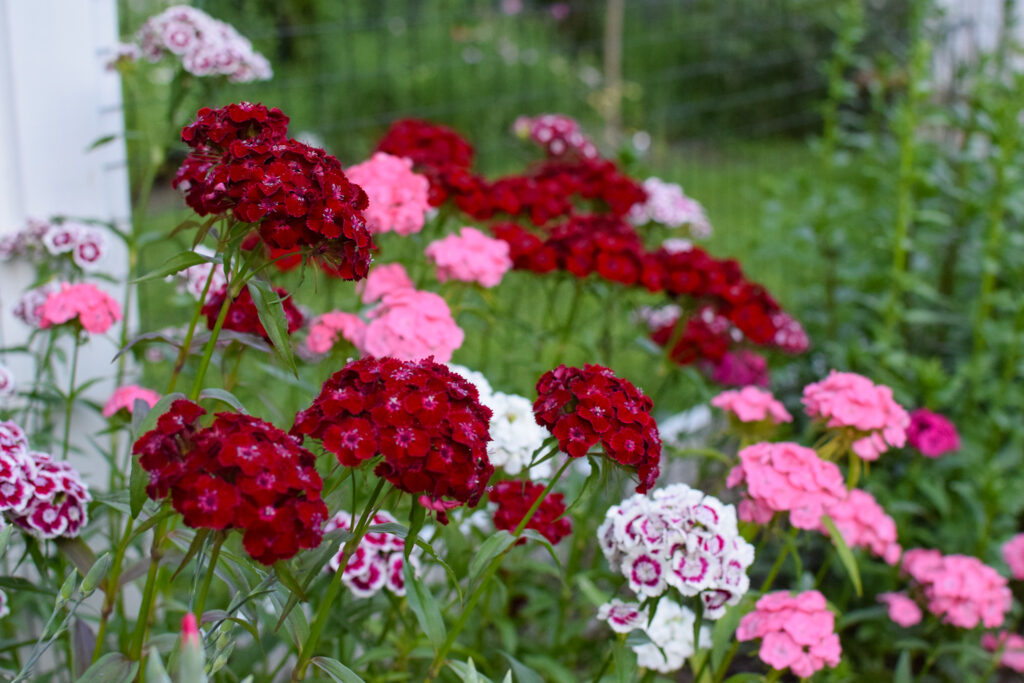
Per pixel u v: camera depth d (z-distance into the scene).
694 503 2.20
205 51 3.04
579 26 12.15
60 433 2.98
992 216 4.21
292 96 7.87
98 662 1.81
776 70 10.47
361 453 1.64
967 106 5.09
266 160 1.85
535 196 3.42
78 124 2.97
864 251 4.71
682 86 10.95
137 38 3.15
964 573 3.02
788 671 3.07
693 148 10.05
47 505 2.01
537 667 2.69
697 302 3.45
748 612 2.52
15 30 2.79
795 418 4.30
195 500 1.50
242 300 2.45
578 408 1.95
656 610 2.29
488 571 2.02
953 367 4.68
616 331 4.57
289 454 1.59
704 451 2.80
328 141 8.59
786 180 5.42
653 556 2.16
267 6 8.02
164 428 1.60
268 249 2.16
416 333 2.56
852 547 3.06
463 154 3.64
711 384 4.03
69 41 2.91
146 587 1.84
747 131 10.48
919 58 4.26
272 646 2.61
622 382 2.02
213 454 1.55
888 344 4.08
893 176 4.59
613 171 3.88
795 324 3.91
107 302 2.50
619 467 2.03
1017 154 4.32
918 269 4.59
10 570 2.72
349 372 1.76
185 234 3.38
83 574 2.03
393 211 2.85
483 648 2.86
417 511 1.74
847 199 4.74
